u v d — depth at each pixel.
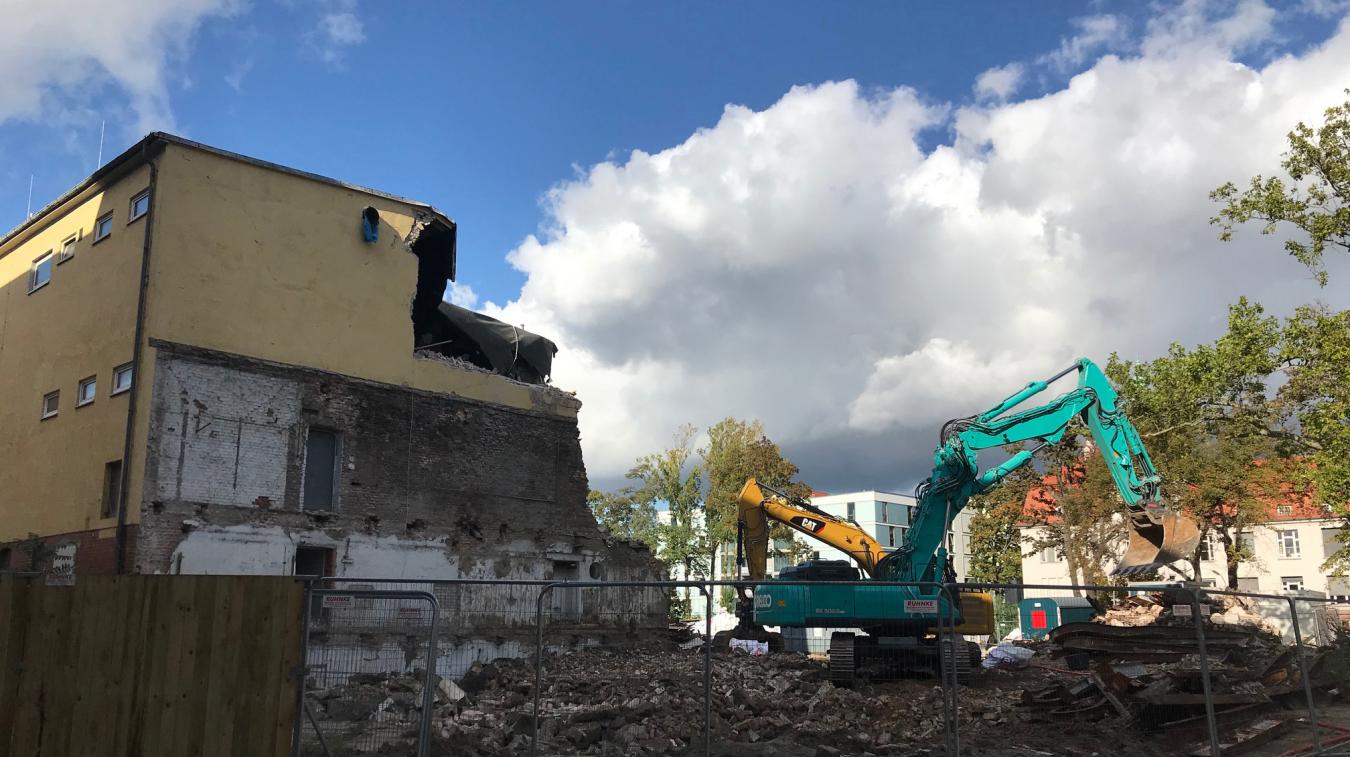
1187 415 30.69
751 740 12.62
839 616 19.17
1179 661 19.77
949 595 10.89
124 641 8.90
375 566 22.69
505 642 15.86
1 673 8.89
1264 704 13.78
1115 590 10.75
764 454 56.50
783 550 55.41
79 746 8.77
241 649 8.85
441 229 26.05
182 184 21.05
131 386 19.98
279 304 22.11
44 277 24.23
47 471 22.12
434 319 27.52
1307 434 27.41
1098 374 20.03
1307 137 25.23
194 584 8.92
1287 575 56.69
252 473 20.94
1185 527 18.30
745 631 23.83
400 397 24.02
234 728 8.73
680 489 59.53
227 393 20.84
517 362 28.73
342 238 23.59
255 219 22.06
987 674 20.06
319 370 22.52
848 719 14.21
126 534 19.14
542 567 26.30
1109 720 13.21
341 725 9.20
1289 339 26.39
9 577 10.04
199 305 20.81
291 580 9.02
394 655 9.76
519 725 12.63
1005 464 20.66
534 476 26.72
